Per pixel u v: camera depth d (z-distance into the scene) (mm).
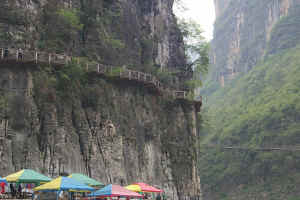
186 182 77125
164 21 90000
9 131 53469
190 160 79250
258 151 166750
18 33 58875
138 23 81125
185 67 92938
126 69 70000
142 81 71875
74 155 58031
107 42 71188
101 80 65125
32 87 56812
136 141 68625
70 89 60188
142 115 71562
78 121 60094
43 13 63500
